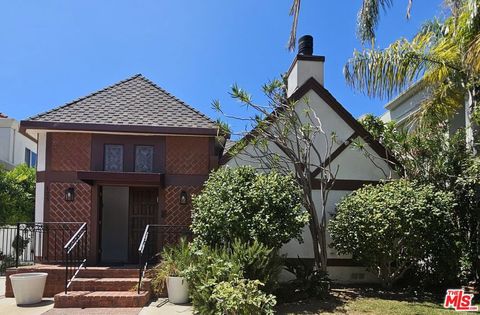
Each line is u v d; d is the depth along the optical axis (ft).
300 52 42.96
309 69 41.81
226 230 29.86
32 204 62.80
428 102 39.70
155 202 43.42
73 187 39.65
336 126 40.63
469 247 33.78
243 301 23.61
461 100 38.50
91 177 37.76
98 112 40.83
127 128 39.09
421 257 32.86
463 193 34.58
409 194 32.04
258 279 27.58
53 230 39.09
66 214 39.40
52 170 39.70
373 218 31.73
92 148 40.09
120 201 46.24
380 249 32.22
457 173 34.76
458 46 35.12
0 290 36.91
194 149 41.11
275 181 31.65
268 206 30.04
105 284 32.65
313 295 31.63
